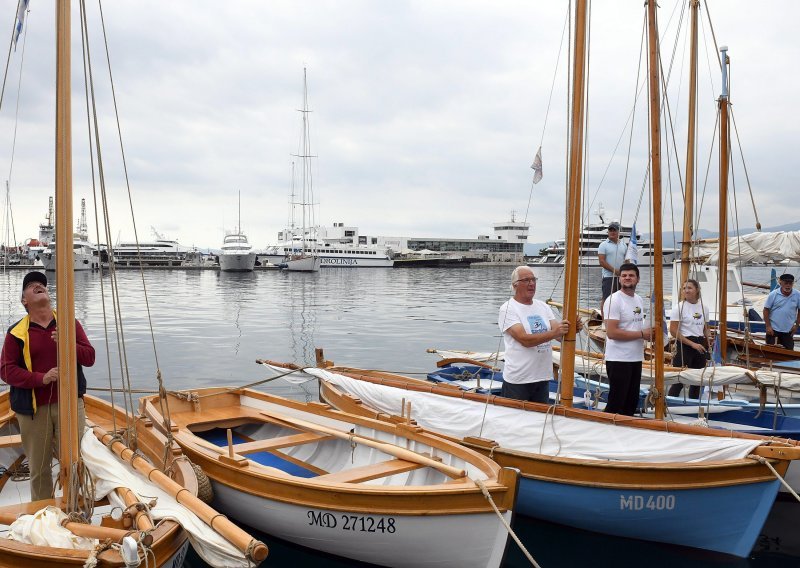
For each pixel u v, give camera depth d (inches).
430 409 295.1
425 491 197.9
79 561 143.1
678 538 226.5
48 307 205.0
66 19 161.8
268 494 225.3
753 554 231.9
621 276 287.7
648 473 221.0
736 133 442.0
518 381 274.8
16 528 157.1
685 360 366.0
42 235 2839.6
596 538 238.7
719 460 223.5
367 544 209.8
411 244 4832.7
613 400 289.7
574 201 253.1
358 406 317.1
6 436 260.5
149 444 247.1
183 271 3457.2
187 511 167.8
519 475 199.9
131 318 1040.8
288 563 226.5
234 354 687.7
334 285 2127.2
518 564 223.8
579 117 250.4
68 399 169.3
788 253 543.8
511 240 4968.0
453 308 1268.5
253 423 332.2
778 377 300.4
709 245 594.9
